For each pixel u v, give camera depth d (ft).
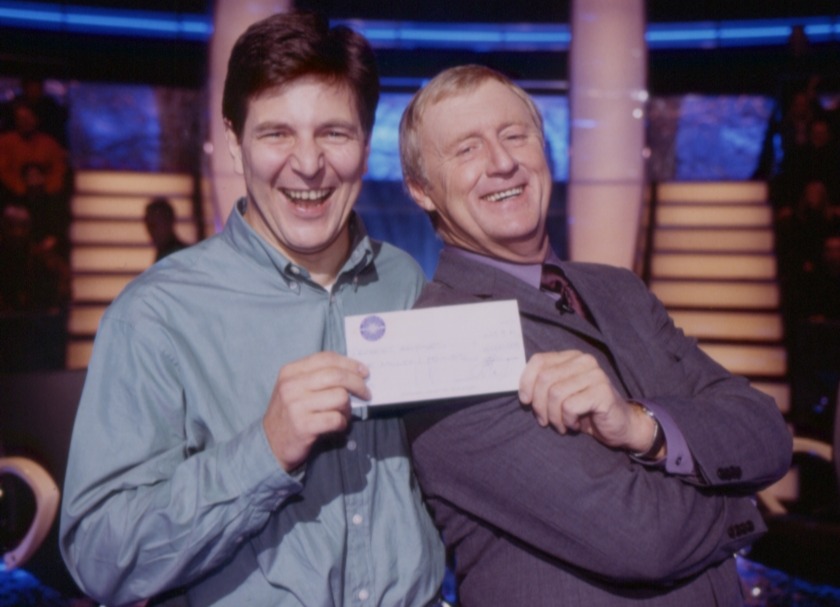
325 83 4.20
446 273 4.94
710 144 24.82
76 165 23.47
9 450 10.11
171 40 24.17
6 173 21.95
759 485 4.45
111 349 4.19
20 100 22.48
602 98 23.26
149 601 4.27
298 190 4.32
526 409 4.32
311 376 3.73
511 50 25.66
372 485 4.44
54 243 21.62
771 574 11.97
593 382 4.08
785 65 23.25
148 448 4.10
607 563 4.16
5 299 20.86
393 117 25.43
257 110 4.23
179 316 4.31
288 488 3.85
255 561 4.19
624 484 4.17
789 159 22.50
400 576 4.39
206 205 24.17
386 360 4.04
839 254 20.27
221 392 4.29
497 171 4.72
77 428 4.13
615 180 23.22
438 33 25.48
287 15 4.26
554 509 4.22
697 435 4.28
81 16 23.49
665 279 23.20
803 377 15.70
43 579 9.74
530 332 4.68
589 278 5.15
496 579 4.48
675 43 25.07
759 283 22.50
